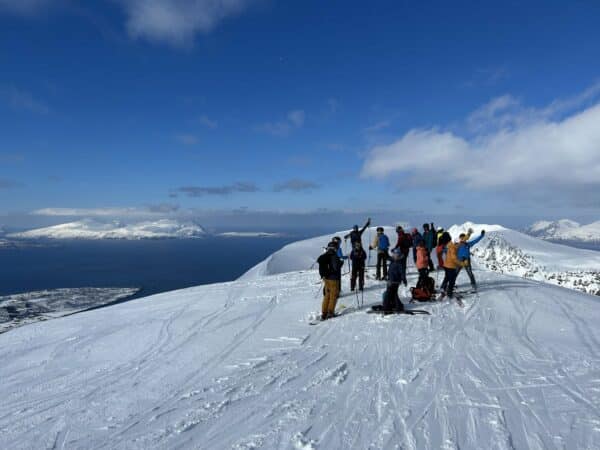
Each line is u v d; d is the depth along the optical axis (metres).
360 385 6.35
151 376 7.68
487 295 13.23
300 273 21.44
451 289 12.73
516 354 7.73
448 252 12.84
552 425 4.80
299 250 38.97
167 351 9.30
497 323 10.11
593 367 6.91
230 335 10.27
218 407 5.85
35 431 5.61
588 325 9.97
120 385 7.30
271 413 5.50
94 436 5.32
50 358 9.57
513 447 4.31
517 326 9.87
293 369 7.37
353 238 14.03
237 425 5.21
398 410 5.36
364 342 8.79
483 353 7.81
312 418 5.25
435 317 10.66
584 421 4.87
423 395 5.84
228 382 6.94
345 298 13.47
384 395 5.90
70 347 10.39
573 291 15.80
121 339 10.77
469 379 6.43
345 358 7.82
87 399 6.71
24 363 9.35
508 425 4.82
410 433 4.71
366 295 13.68
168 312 13.66
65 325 13.30
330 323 10.62
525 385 6.12
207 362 8.28
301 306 12.95
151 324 12.12
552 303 12.30
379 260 16.31
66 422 5.84
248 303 14.12
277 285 17.38
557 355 7.64
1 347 11.05
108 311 15.20
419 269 12.86
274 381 6.80
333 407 5.57
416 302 12.41
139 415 5.88
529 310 11.40
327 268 11.05
